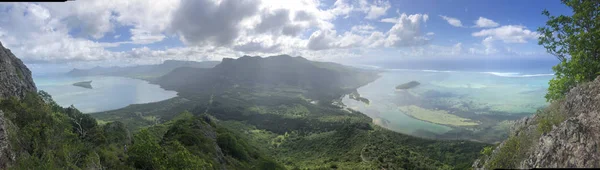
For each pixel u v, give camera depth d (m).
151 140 56.31
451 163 162.00
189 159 51.34
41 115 48.75
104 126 73.25
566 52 26.17
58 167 35.69
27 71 72.56
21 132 38.44
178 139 81.81
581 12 24.44
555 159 14.80
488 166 19.89
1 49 60.12
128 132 78.56
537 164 15.43
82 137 56.47
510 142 19.20
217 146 92.38
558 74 26.42
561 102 20.72
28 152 36.84
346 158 163.38
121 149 61.47
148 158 50.44
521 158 17.27
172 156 50.59
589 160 13.50
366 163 142.25
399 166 140.12
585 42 23.30
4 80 52.75
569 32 25.91
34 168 33.38
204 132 99.44
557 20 26.48
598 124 14.52
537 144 16.67
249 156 111.25
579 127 14.98
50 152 37.12
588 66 22.61
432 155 180.50
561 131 15.59
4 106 44.88
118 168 47.88
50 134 42.66
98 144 57.03
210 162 73.12
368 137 199.12
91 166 41.94
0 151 31.94
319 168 141.00
